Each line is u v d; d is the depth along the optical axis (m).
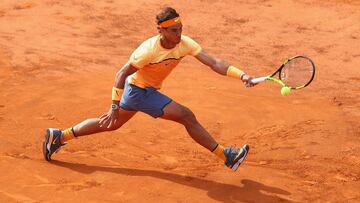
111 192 21.70
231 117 29.45
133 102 21.48
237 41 42.38
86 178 22.72
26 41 41.16
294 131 27.94
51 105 30.53
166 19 19.67
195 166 24.17
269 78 20.98
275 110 30.41
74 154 24.95
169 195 21.62
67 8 48.25
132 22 45.94
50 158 24.03
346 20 45.56
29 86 33.22
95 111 29.95
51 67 36.53
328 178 23.47
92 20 45.94
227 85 34.09
